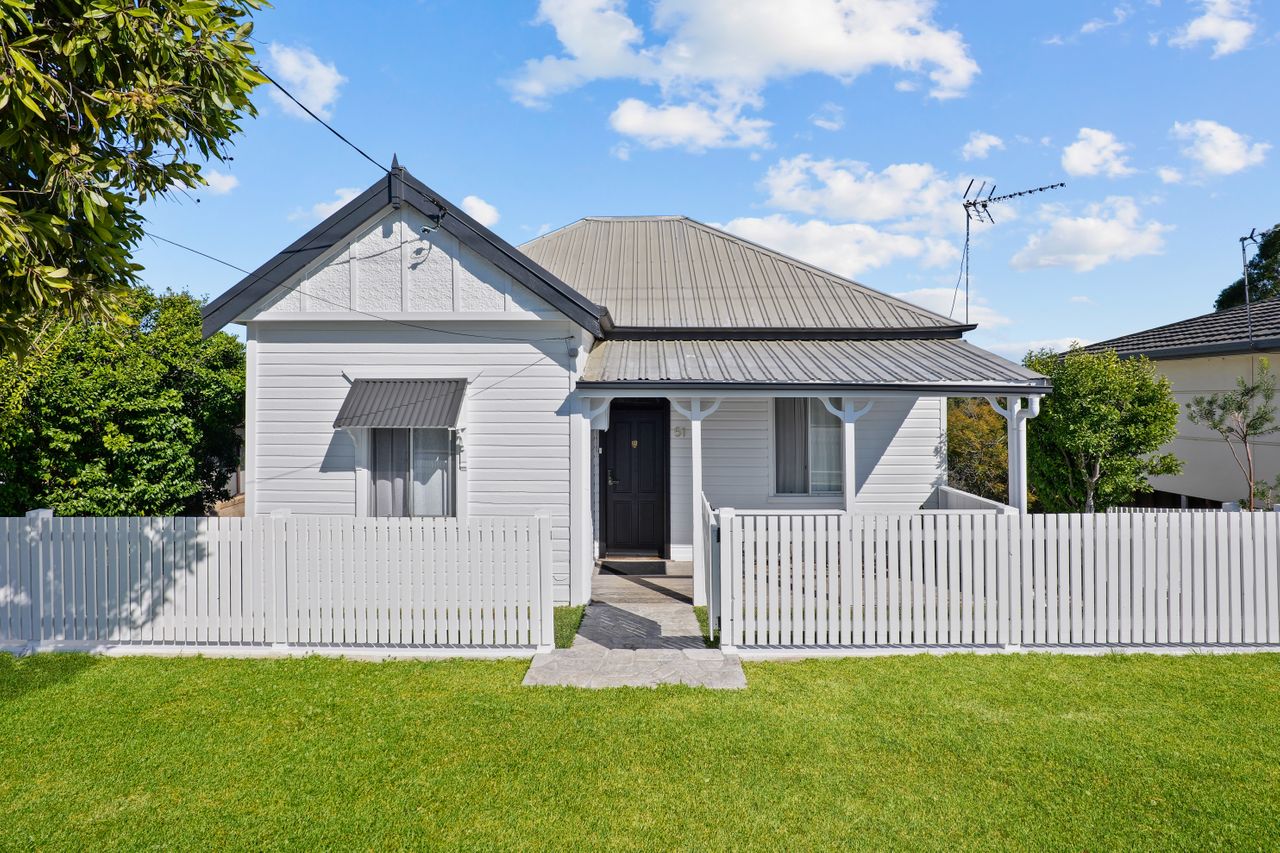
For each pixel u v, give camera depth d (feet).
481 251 32.58
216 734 17.71
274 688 20.72
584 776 15.57
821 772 15.70
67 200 17.35
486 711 19.02
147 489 44.45
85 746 17.08
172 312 55.42
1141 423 39.93
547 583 24.09
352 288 33.40
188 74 19.58
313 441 34.01
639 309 44.47
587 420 34.35
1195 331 53.21
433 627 24.18
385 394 33.01
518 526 24.06
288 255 32.83
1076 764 15.96
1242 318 50.96
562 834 13.50
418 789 15.06
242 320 33.40
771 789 15.02
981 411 66.90
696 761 16.21
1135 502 58.54
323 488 34.01
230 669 22.33
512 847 13.11
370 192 32.50
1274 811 14.08
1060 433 41.06
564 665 22.53
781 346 41.19
